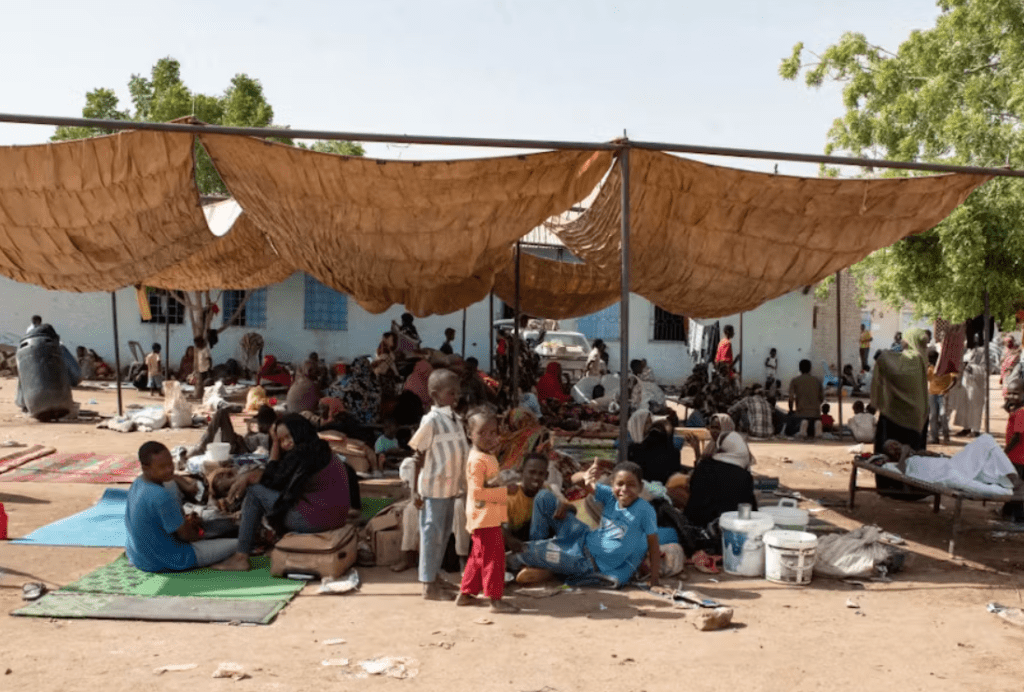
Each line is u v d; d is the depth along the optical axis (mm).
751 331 25531
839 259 9156
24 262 8555
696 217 8742
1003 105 15484
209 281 15781
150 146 7465
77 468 11539
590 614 6285
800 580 7125
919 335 10969
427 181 7711
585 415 14820
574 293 17484
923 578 7457
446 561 7348
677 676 5164
